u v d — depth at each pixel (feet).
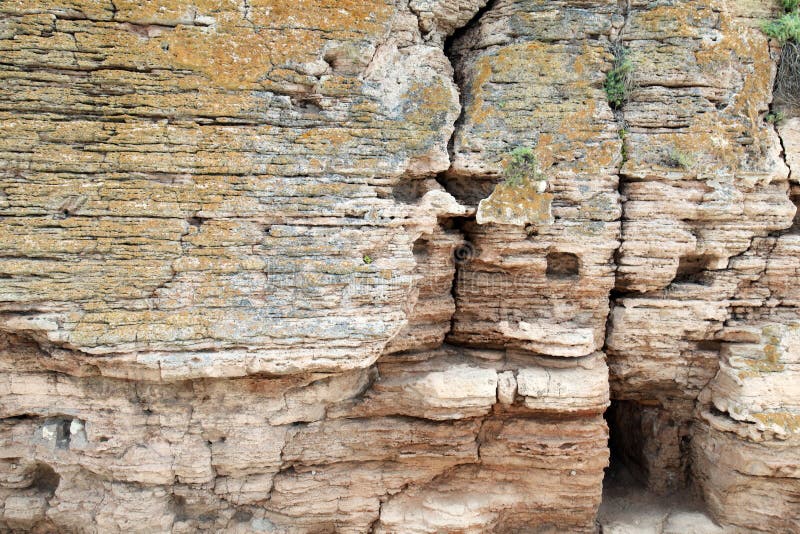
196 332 19.95
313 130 20.26
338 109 20.48
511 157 22.39
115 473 21.58
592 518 24.88
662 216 23.17
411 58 21.56
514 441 23.62
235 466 22.36
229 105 19.56
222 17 19.27
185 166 19.57
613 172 22.81
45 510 22.24
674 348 24.88
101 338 19.56
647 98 22.88
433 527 23.41
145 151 19.36
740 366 23.72
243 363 20.21
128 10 18.76
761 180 23.17
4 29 18.42
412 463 23.91
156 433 21.77
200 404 21.79
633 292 24.70
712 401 24.95
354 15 20.03
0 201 18.90
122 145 19.26
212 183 19.74
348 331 20.65
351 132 20.58
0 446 21.76
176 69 19.19
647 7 22.63
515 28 22.45
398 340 23.34
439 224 23.20
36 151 18.90
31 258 19.29
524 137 22.52
